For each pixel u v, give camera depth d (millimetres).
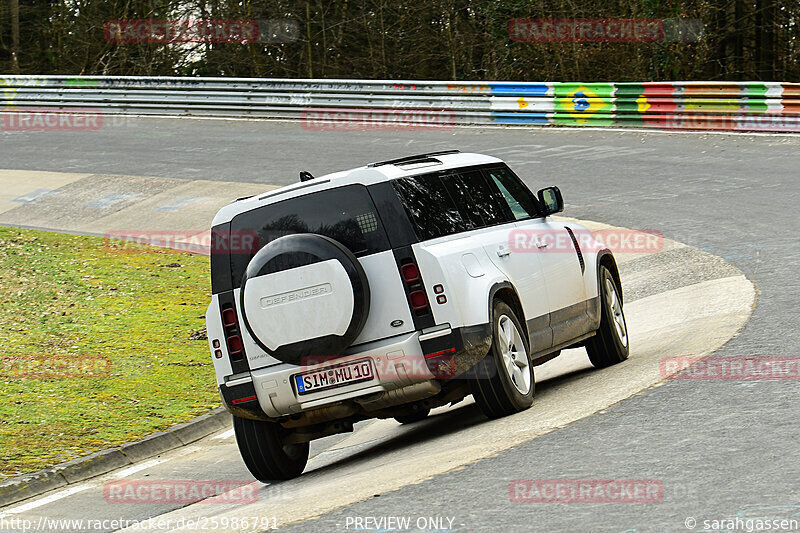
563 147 55094
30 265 39406
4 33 102500
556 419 14547
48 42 103875
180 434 22078
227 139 65500
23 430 22109
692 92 57094
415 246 15078
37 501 18031
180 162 59250
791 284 23766
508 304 16531
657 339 21422
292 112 71625
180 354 28375
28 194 54188
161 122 74062
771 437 11719
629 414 13914
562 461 12078
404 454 15430
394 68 95062
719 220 35656
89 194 53031
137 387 25422
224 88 73875
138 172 57312
